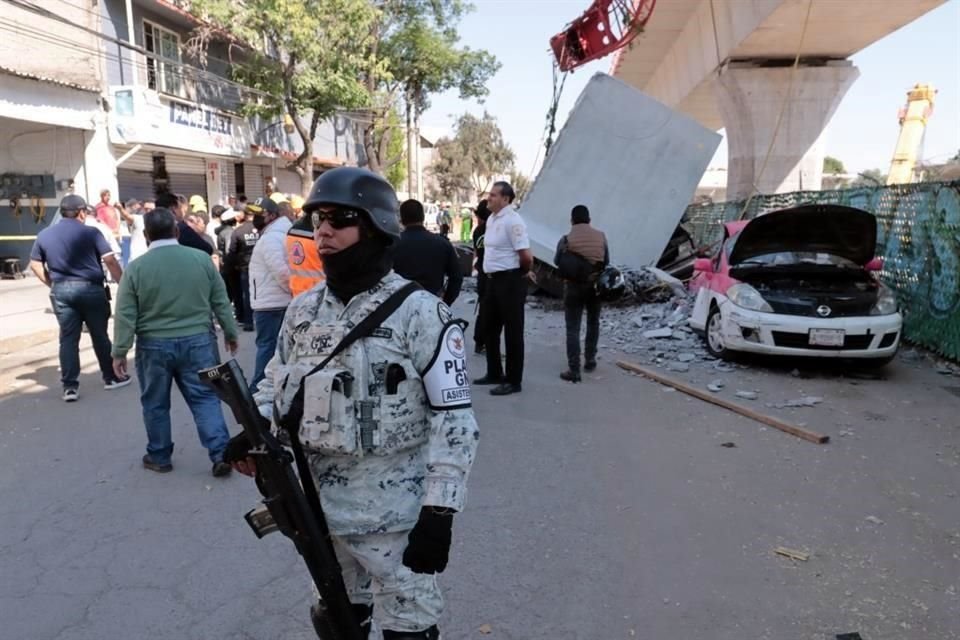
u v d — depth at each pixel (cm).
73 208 614
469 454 188
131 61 1717
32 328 924
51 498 423
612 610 307
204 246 773
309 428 187
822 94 1778
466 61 2758
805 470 466
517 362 656
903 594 318
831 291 749
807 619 300
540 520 395
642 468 472
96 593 321
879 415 589
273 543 369
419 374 190
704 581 330
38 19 1416
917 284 859
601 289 710
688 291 1184
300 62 2005
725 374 739
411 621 206
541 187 1294
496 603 313
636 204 1293
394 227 189
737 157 1866
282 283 573
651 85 3048
